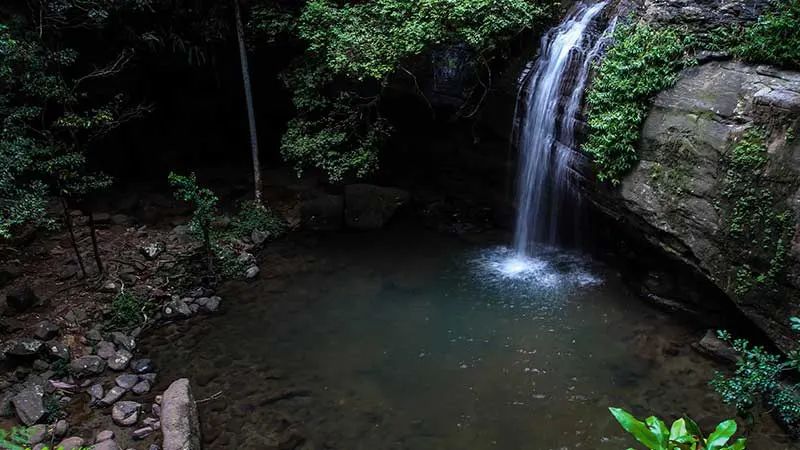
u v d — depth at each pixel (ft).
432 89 41.91
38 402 24.91
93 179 33.55
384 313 32.83
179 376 27.99
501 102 40.06
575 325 31.22
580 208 36.73
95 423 24.86
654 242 29.84
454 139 45.96
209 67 47.98
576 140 33.22
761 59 26.45
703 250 27.07
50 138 32.81
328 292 34.94
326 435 24.43
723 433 8.43
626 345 29.43
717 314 29.86
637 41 29.63
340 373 28.19
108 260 35.96
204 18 43.32
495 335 30.68
